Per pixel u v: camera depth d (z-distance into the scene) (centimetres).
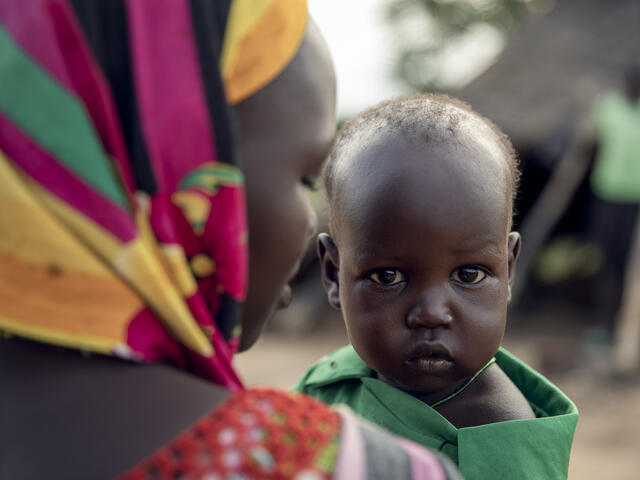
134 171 103
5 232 96
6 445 96
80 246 97
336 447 97
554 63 1095
